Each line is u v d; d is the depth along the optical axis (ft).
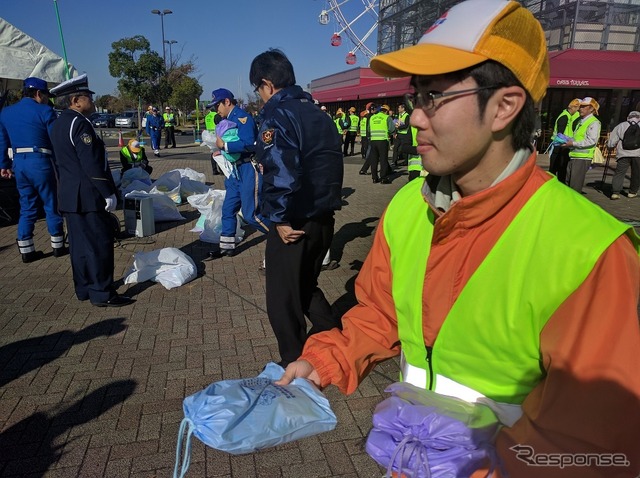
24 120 17.25
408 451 3.03
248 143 14.67
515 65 2.90
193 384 10.18
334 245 20.74
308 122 9.29
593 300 2.64
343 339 4.14
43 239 21.58
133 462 7.92
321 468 7.84
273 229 9.76
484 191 3.10
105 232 13.62
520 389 3.10
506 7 2.98
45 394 9.76
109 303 13.96
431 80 3.07
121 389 9.96
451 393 3.40
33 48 29.37
